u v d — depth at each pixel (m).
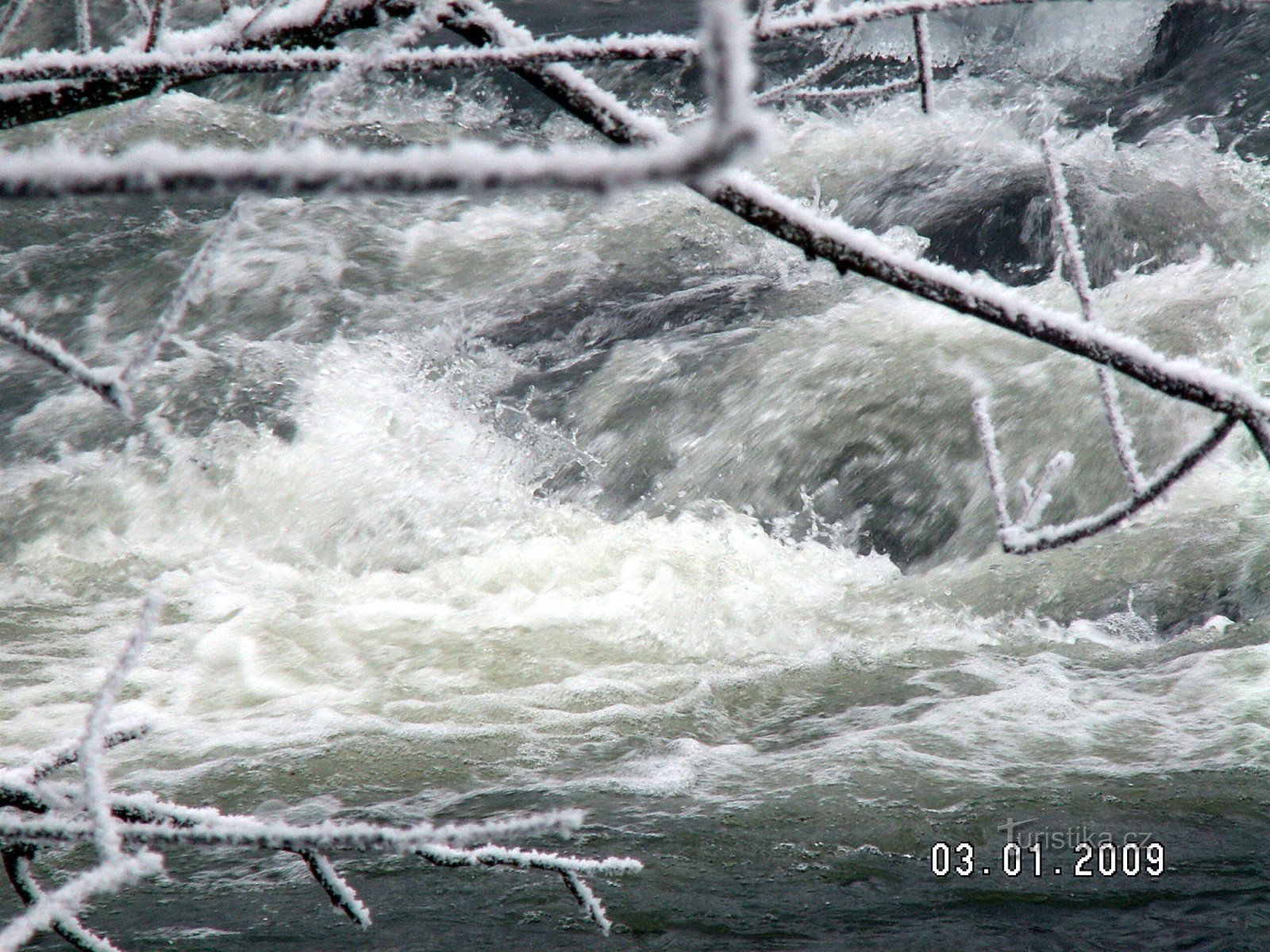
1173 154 23.62
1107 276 21.14
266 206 25.92
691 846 9.50
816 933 8.32
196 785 10.95
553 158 1.69
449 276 23.97
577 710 12.59
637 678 13.41
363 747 11.67
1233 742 11.00
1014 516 16.44
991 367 18.70
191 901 8.71
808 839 9.59
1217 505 15.67
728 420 19.02
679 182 1.71
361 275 23.80
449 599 15.83
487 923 8.44
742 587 15.77
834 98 4.73
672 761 11.20
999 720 11.76
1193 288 19.91
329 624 15.22
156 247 24.58
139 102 3.62
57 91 3.55
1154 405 17.34
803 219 3.17
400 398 20.14
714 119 1.59
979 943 8.16
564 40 3.24
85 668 13.98
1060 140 25.06
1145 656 13.23
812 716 12.29
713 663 13.80
